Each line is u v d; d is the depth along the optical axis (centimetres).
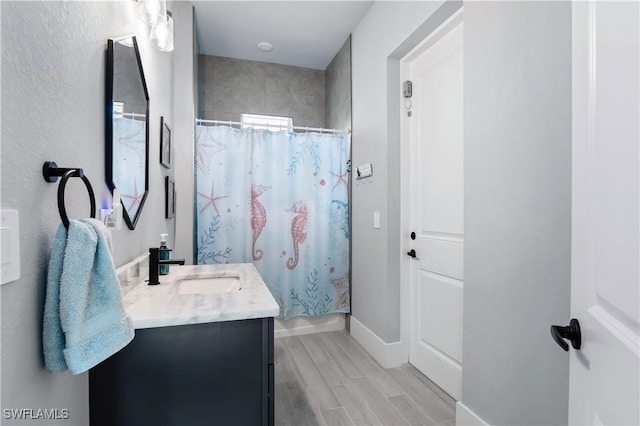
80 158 80
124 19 120
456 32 184
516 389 123
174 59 241
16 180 53
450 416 170
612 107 54
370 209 249
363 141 261
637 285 46
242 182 271
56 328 60
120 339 67
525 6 118
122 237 120
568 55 103
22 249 55
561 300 106
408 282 230
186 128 243
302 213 284
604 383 57
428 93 210
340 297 293
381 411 174
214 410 101
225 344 102
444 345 196
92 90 88
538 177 113
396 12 212
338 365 227
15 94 53
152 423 96
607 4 56
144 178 147
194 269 174
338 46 311
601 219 58
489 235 136
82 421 84
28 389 57
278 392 192
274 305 107
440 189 200
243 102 338
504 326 128
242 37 295
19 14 54
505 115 127
